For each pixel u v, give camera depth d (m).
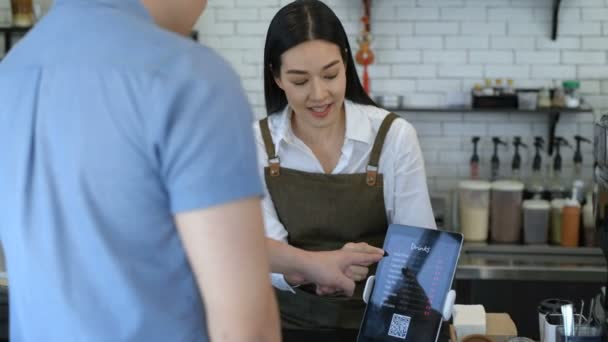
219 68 1.21
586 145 4.73
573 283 4.11
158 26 1.31
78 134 1.19
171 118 1.16
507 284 4.14
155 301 1.21
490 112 4.74
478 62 4.75
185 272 1.24
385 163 2.35
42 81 1.23
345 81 2.29
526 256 4.35
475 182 4.51
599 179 2.04
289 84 2.23
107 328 1.21
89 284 1.20
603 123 2.00
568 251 4.35
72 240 1.20
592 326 1.86
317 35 2.17
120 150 1.17
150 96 1.16
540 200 4.49
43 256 1.21
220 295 1.18
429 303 1.78
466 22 4.72
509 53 4.73
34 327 1.27
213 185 1.15
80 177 1.18
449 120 4.80
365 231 2.39
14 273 1.29
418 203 2.36
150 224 1.20
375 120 2.38
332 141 2.41
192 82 1.17
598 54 4.70
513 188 4.42
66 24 1.27
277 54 2.23
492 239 4.48
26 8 4.49
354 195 2.36
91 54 1.21
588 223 4.37
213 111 1.17
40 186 1.22
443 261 1.79
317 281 2.05
